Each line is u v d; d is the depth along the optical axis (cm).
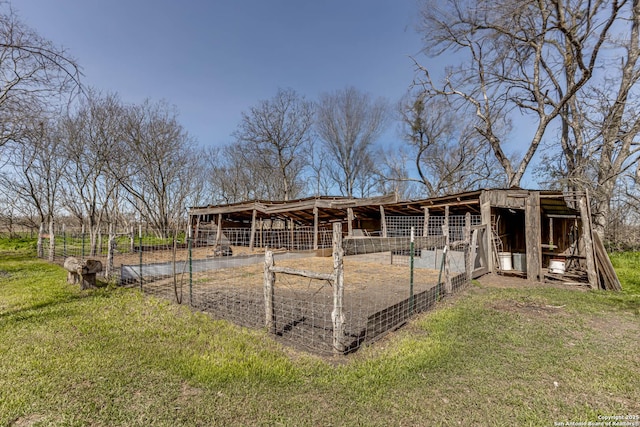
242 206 1425
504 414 235
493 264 905
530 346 359
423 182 2414
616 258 1174
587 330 414
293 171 3131
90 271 634
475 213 1177
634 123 1129
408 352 335
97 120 1747
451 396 258
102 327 413
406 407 242
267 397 254
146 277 744
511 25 1360
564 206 950
